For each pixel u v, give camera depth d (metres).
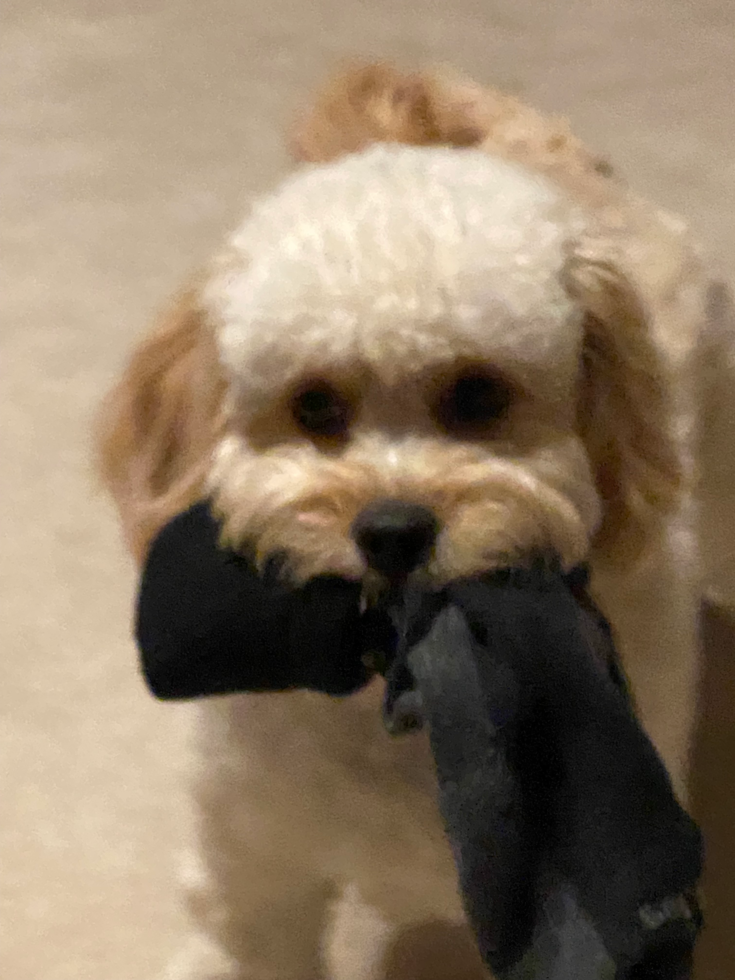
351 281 0.73
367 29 2.11
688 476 0.99
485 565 0.72
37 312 1.72
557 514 0.75
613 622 0.91
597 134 1.93
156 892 1.26
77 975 1.21
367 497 0.73
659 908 0.69
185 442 0.90
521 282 0.75
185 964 1.13
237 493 0.77
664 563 0.97
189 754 1.03
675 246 1.19
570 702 0.70
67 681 1.40
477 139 1.16
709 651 1.42
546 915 0.71
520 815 0.70
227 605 0.74
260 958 1.10
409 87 1.17
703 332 1.16
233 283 0.81
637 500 0.87
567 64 2.04
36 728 1.37
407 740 0.85
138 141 1.94
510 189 0.81
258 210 0.83
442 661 0.70
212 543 0.77
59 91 2.02
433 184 0.79
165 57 2.07
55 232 1.82
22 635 1.43
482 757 0.69
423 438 0.79
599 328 0.84
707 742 1.37
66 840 1.29
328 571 0.73
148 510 0.90
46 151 1.93
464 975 1.20
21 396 1.63
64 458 1.57
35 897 1.26
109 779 1.33
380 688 0.83
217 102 1.99
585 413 0.86
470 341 0.73
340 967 1.21
